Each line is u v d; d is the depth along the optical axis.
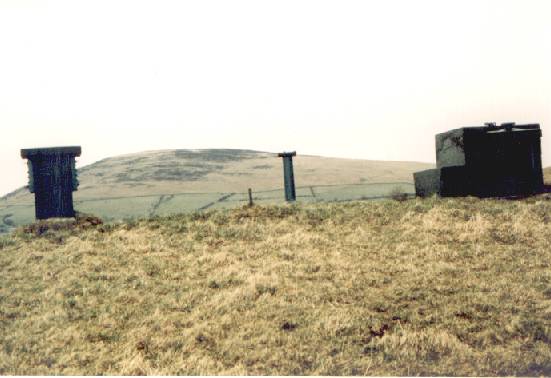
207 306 11.75
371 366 8.38
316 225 18.59
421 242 15.60
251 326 10.43
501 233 15.92
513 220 16.95
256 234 17.73
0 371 8.84
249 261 15.02
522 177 21.12
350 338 9.58
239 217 20.05
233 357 9.10
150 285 13.33
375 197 66.44
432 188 21.98
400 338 9.26
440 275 12.86
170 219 20.50
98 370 8.73
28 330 10.75
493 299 10.97
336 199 67.06
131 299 12.42
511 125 21.33
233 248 16.39
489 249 14.68
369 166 108.12
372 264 14.01
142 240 17.52
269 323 10.54
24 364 9.12
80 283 13.49
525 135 21.19
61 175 21.58
